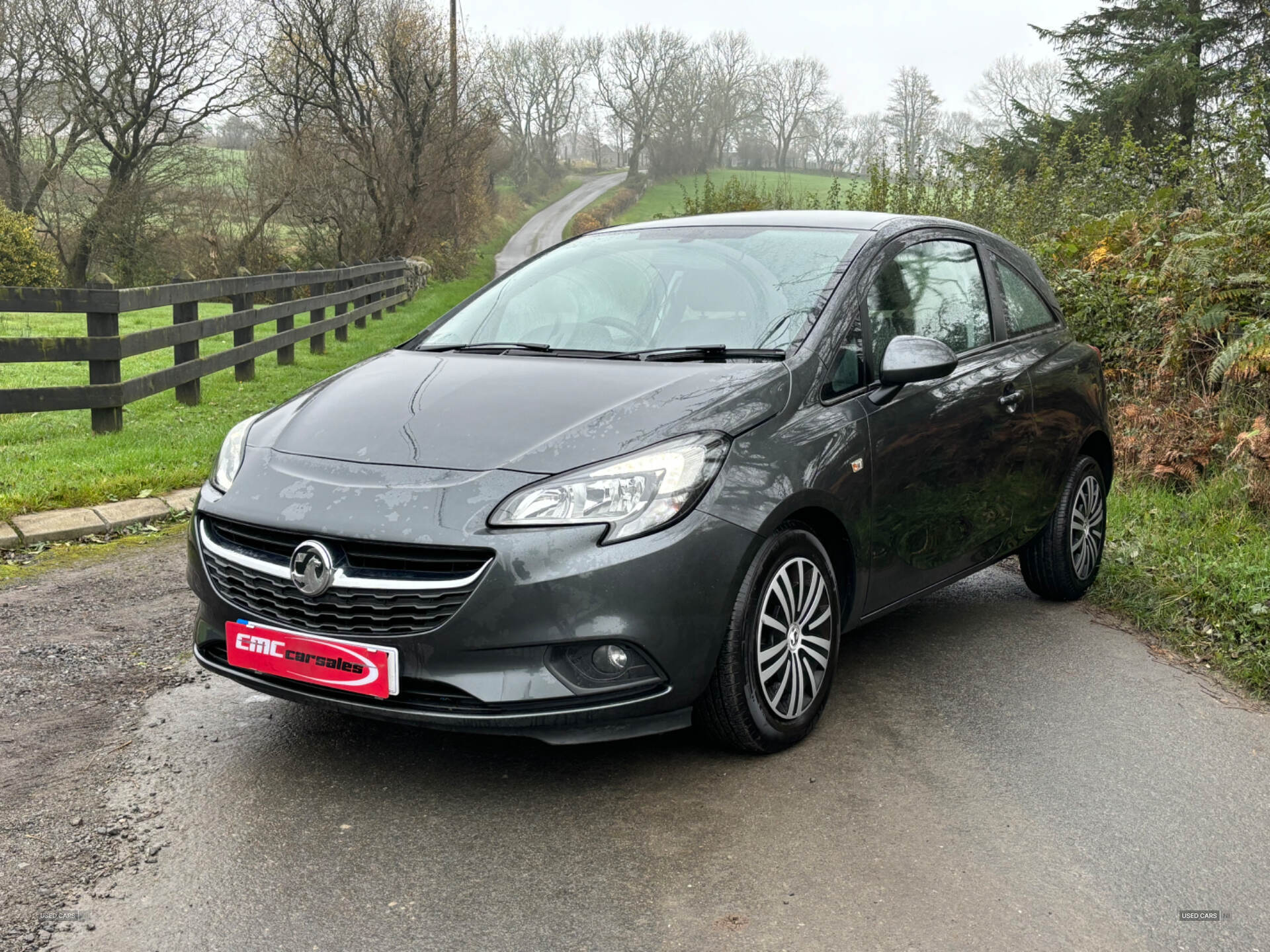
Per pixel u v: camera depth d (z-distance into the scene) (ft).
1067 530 14.73
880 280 11.76
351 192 103.40
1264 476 18.22
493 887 7.86
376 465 9.21
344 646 8.72
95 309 24.13
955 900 7.81
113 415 24.54
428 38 103.55
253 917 7.43
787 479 9.53
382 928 7.34
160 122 104.83
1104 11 78.18
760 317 11.00
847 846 8.50
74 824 8.60
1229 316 20.85
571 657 8.64
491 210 189.88
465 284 106.63
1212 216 24.95
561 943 7.21
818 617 10.28
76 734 10.25
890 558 11.19
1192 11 77.77
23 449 22.09
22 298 23.27
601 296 11.98
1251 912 7.77
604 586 8.50
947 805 9.21
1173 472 19.72
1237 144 28.91
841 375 10.71
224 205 102.99
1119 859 8.43
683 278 11.82
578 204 274.57
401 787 9.37
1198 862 8.42
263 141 106.01
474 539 8.45
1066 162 40.16
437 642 8.50
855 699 11.52
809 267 11.57
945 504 11.91
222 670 9.64
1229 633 13.38
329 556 8.68
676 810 9.02
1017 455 13.26
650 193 281.74
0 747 9.93
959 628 14.12
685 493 8.87
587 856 8.28
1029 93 220.43
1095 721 11.11
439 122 105.40
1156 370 22.12
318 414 10.34
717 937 7.30
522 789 9.35
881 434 10.80
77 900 7.57
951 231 13.65
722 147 309.42
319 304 43.29
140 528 17.76
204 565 9.61
